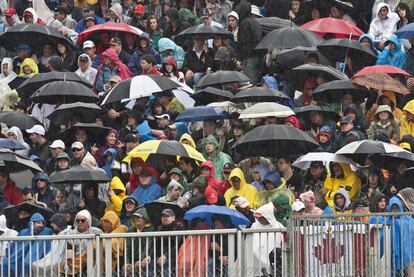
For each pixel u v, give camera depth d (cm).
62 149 7831
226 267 6381
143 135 7956
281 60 8625
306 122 8025
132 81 8225
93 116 8138
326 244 6359
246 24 8919
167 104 8400
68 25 9700
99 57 9106
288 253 6381
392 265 6412
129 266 6338
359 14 9488
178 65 9119
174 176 7331
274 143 7525
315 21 9044
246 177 7481
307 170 7469
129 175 7700
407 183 7206
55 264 6284
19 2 9950
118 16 9656
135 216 6819
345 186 7256
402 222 6419
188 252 6350
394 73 8212
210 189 6975
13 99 8625
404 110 7931
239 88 8425
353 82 8138
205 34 8981
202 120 7994
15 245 6275
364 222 6388
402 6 9200
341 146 7600
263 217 6606
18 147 7850
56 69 8700
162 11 9806
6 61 8994
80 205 7231
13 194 7512
